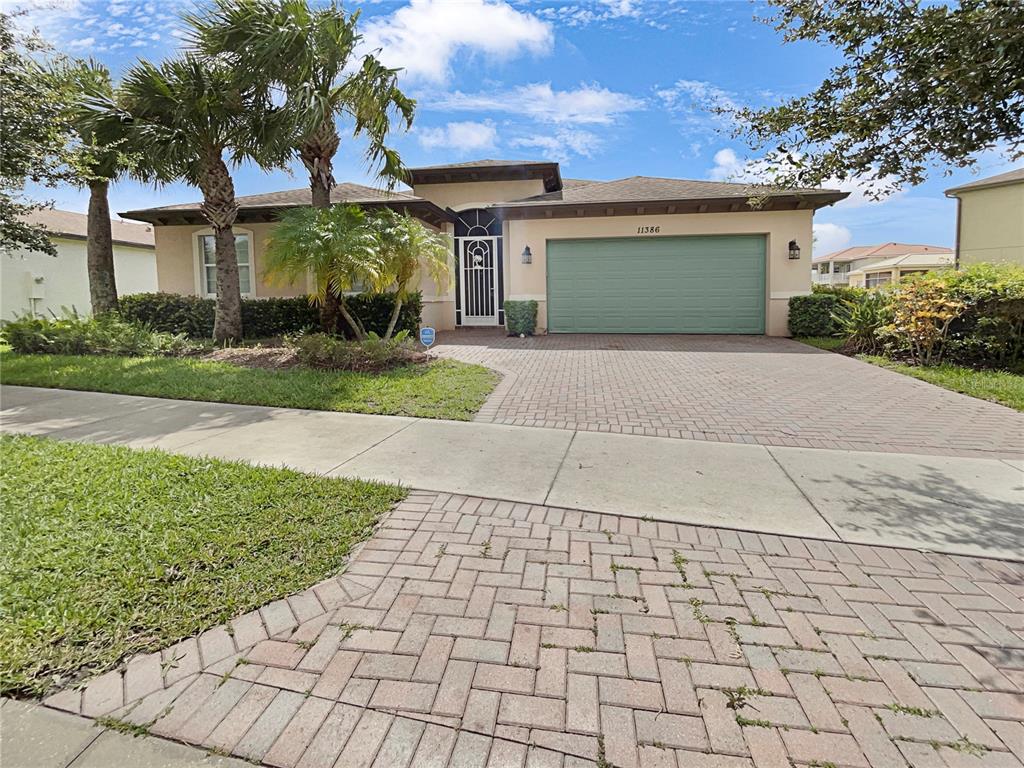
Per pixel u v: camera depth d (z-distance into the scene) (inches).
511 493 168.1
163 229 620.4
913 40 152.0
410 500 162.2
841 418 254.2
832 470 188.4
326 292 398.9
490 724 82.2
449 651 97.7
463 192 653.3
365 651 97.5
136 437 224.8
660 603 112.5
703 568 126.0
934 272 421.4
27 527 135.6
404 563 127.1
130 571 117.4
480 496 165.6
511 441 220.8
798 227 537.3
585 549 134.4
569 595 115.2
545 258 575.8
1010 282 363.9
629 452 207.5
